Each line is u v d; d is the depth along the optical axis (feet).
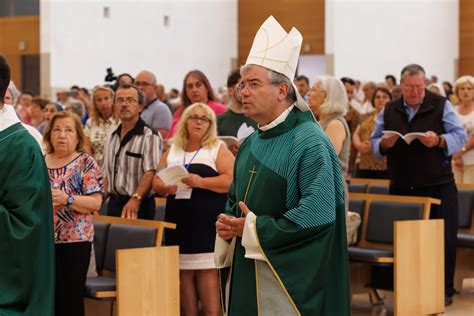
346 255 11.95
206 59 59.41
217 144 18.65
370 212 21.39
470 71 59.62
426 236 20.27
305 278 11.48
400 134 20.84
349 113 29.14
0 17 59.41
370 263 19.94
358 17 56.39
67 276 15.66
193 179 17.99
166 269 17.17
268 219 11.54
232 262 12.25
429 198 20.44
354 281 21.31
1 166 13.12
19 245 12.99
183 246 18.28
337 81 18.49
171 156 18.75
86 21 51.37
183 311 18.61
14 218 13.07
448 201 21.42
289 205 11.69
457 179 26.73
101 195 16.29
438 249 20.58
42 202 13.35
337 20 56.44
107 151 19.66
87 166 16.20
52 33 49.93
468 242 22.71
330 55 56.65
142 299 16.80
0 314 12.77
